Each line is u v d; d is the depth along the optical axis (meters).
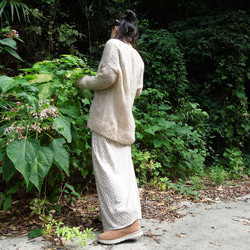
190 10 7.05
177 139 3.75
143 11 6.71
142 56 4.43
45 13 3.97
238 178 4.29
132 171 2.07
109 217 1.87
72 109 2.17
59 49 4.04
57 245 1.81
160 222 2.27
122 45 1.96
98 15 4.53
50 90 1.94
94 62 4.20
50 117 1.91
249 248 1.80
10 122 1.95
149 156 3.32
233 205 2.84
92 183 3.32
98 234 2.00
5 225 2.16
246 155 5.27
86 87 1.98
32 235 1.93
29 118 1.86
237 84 5.25
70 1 4.44
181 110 4.47
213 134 5.20
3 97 1.97
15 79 1.84
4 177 1.82
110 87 1.96
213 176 3.89
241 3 6.81
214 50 5.44
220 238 1.95
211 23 5.93
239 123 5.27
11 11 3.26
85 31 4.63
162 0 7.11
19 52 3.67
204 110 5.35
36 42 3.85
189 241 1.90
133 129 2.05
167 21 7.32
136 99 3.98
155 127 3.55
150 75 4.58
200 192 3.32
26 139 1.78
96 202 2.80
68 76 2.05
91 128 1.98
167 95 4.49
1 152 1.85
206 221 2.30
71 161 2.49
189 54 5.53
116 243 1.84
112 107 1.95
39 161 1.75
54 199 2.23
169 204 2.81
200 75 5.66
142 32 4.95
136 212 1.87
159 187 3.40
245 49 5.33
